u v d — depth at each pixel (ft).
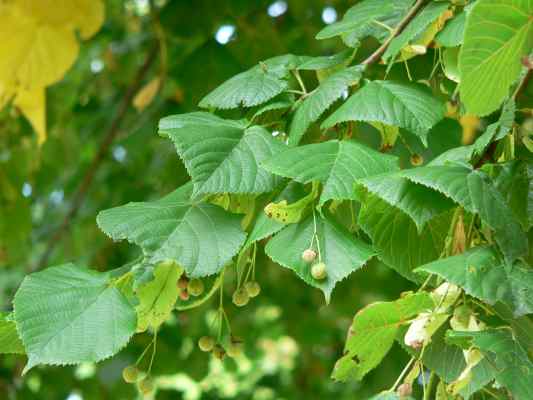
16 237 5.70
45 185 5.79
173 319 6.10
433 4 3.18
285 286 6.52
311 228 2.85
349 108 3.01
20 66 4.33
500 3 2.73
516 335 2.75
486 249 2.78
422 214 2.77
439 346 2.90
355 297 6.25
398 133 3.23
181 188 3.09
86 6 4.33
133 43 5.85
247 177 2.88
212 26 4.52
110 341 2.77
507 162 2.90
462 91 2.85
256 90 3.11
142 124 5.11
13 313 2.83
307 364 7.69
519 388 2.66
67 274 2.89
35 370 6.15
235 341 3.14
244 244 3.00
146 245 2.84
